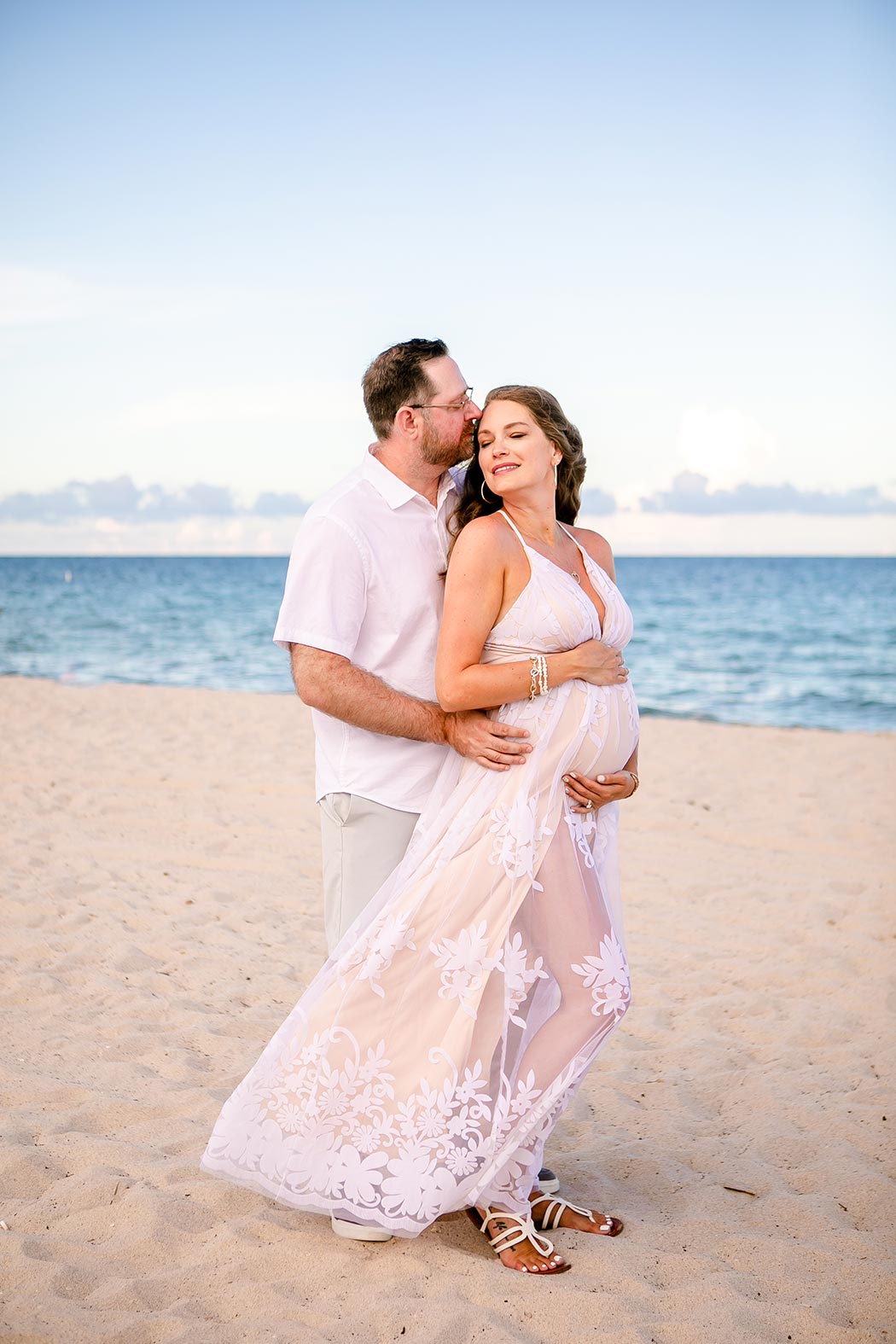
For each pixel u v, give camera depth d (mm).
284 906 5688
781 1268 2652
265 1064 2672
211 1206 2832
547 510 2842
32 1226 2717
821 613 37594
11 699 13531
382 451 2928
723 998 4469
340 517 2785
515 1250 2635
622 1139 3357
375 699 2752
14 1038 3945
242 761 9484
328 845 2926
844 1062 3891
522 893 2645
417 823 2820
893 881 6164
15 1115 3285
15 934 5070
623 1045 4055
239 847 6785
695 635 30250
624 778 2830
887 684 19609
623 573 75438
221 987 4551
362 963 2650
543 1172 3031
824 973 4754
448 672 2676
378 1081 2615
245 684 19281
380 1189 2582
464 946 2629
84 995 4383
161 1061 3777
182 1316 2369
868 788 8656
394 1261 2602
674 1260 2652
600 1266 2611
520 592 2719
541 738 2701
